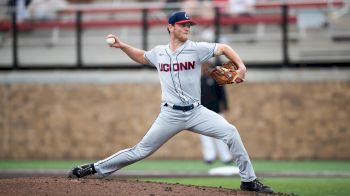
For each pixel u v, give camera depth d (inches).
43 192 1270.9
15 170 2353.6
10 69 2957.7
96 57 3016.7
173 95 1371.8
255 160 2765.7
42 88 2918.3
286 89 2770.7
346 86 2738.7
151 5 3179.1
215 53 1357.0
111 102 2878.9
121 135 2869.1
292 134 2763.3
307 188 1738.4
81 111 2893.7
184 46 1357.0
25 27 3097.9
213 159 2564.0
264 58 2861.7
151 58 1395.2
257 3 2989.7
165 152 2834.6
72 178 1419.8
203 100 2343.8
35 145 2913.4
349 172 2263.8
